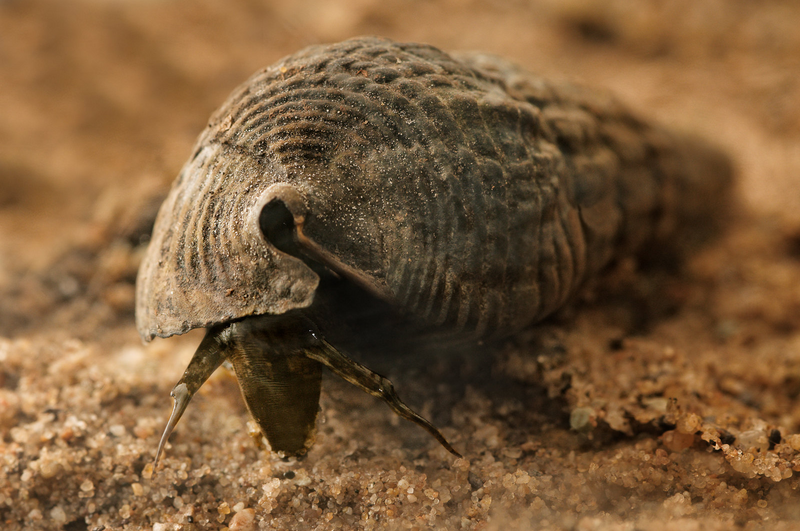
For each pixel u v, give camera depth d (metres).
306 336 0.06
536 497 0.06
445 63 0.06
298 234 0.06
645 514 0.06
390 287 0.06
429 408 0.07
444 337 0.06
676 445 0.06
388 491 0.06
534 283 0.06
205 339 0.06
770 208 0.08
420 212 0.06
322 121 0.06
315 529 0.06
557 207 0.06
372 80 0.06
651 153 0.07
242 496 0.06
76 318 0.07
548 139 0.06
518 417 0.07
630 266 0.07
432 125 0.06
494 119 0.06
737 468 0.06
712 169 0.08
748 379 0.07
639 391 0.07
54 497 0.06
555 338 0.07
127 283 0.08
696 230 0.08
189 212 0.06
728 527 0.06
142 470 0.06
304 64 0.06
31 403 0.07
